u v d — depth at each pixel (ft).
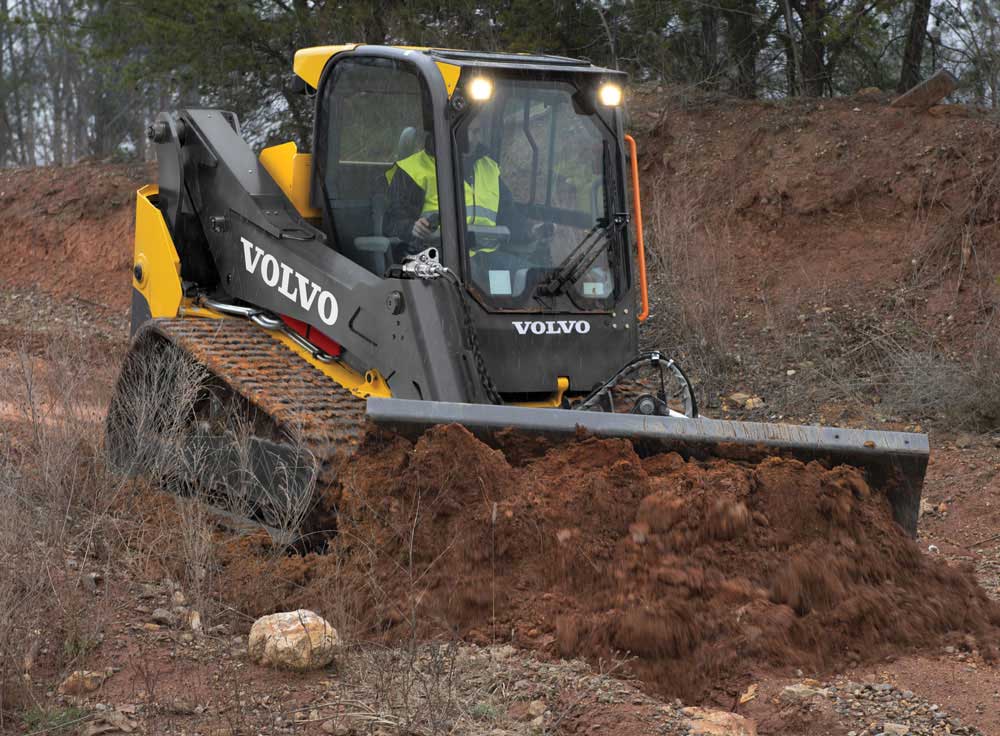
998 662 15.74
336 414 18.04
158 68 46.96
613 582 15.89
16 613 14.17
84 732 12.42
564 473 16.81
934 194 37.17
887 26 45.78
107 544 17.49
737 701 14.55
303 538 17.46
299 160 21.66
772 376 33.88
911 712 14.07
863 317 35.40
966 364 31.91
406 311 17.85
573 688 14.21
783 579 16.10
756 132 41.73
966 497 25.25
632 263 20.16
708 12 46.85
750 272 38.78
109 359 32.63
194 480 19.57
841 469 17.34
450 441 16.40
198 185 23.03
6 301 49.49
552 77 19.43
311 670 14.52
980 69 44.93
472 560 16.12
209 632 15.51
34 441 20.42
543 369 19.06
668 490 16.53
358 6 43.91
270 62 46.62
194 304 22.94
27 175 56.44
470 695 13.94
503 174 19.21
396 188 19.79
